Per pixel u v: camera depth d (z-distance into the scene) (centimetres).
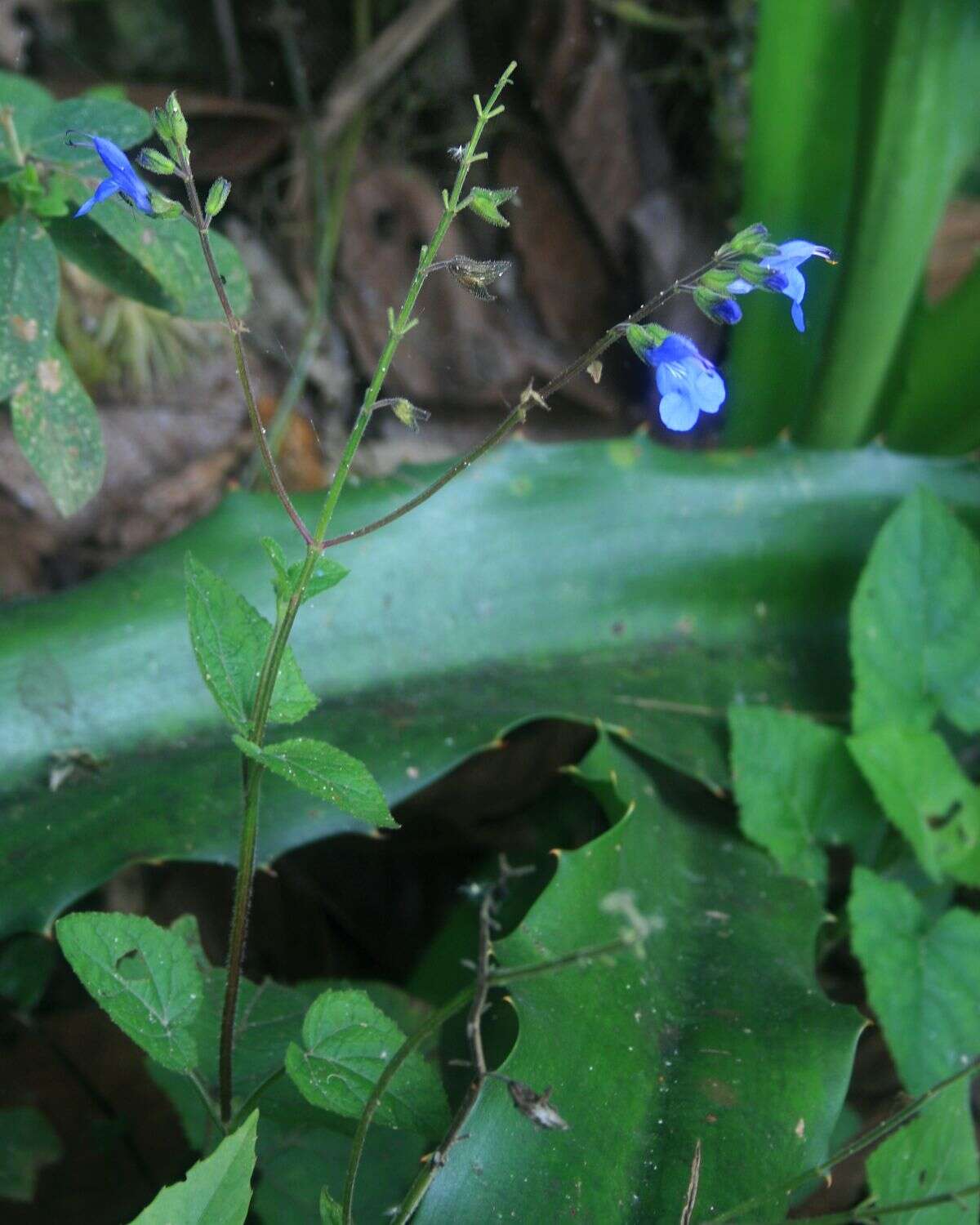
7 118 53
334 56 92
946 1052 53
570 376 41
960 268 97
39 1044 60
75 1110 59
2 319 52
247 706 43
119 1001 43
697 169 95
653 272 93
